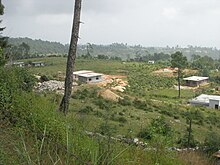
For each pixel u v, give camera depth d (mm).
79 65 80438
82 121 4699
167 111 36094
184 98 59781
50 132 4352
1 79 6871
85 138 4051
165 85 69188
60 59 75500
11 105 5695
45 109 5844
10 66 8141
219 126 32688
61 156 3426
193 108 46125
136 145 5176
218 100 54156
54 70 54562
